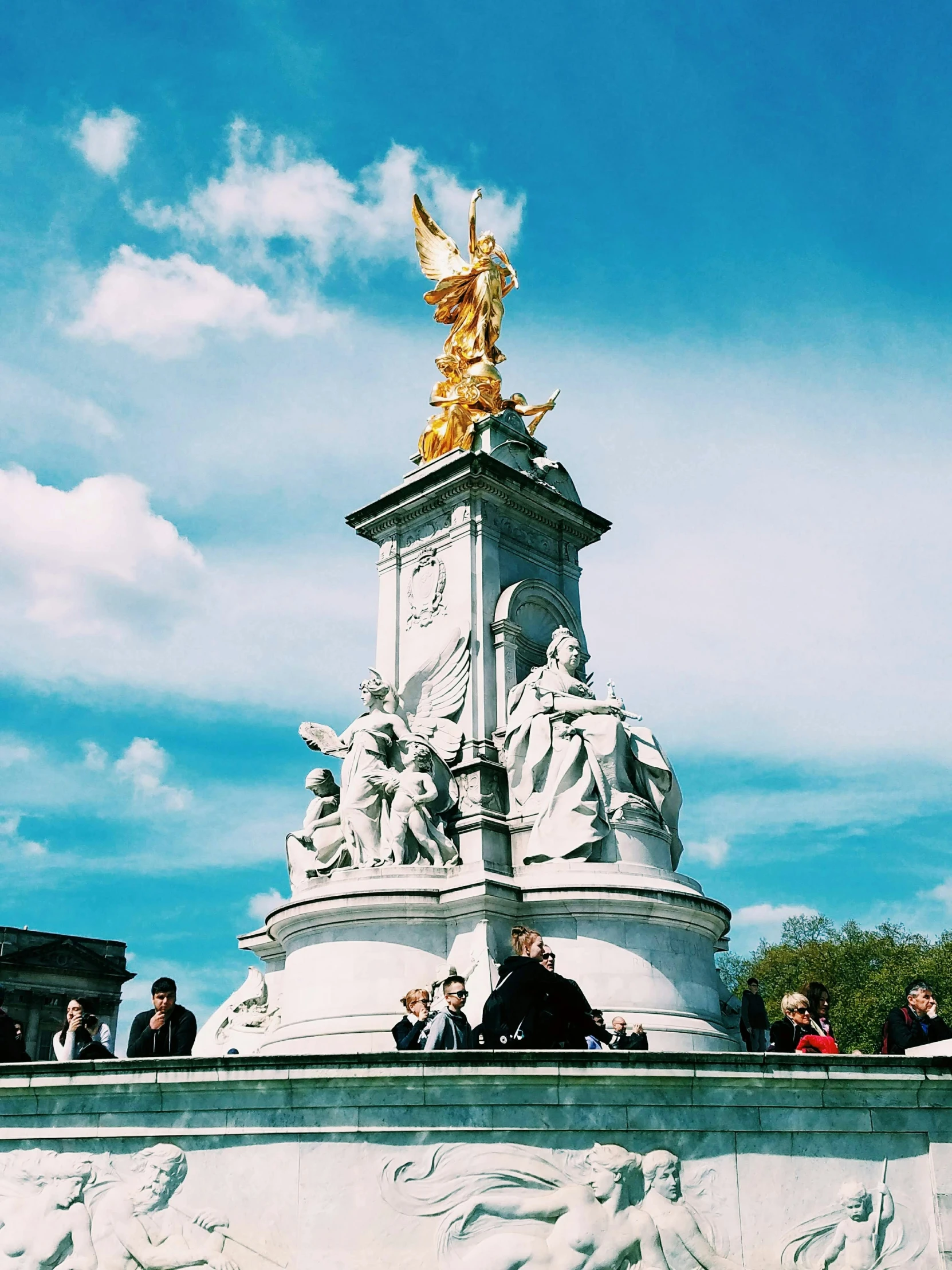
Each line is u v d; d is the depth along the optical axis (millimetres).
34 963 58562
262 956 25438
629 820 21875
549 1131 10773
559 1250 10375
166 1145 10891
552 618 26141
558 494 26672
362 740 23094
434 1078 10703
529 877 21000
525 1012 11328
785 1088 11359
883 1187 11352
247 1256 10500
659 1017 19922
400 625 26047
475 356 28328
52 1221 10820
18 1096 11312
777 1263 10867
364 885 20953
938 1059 11781
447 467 25484
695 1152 11023
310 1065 10805
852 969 59688
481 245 29094
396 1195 10539
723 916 21938
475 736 23531
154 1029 12289
